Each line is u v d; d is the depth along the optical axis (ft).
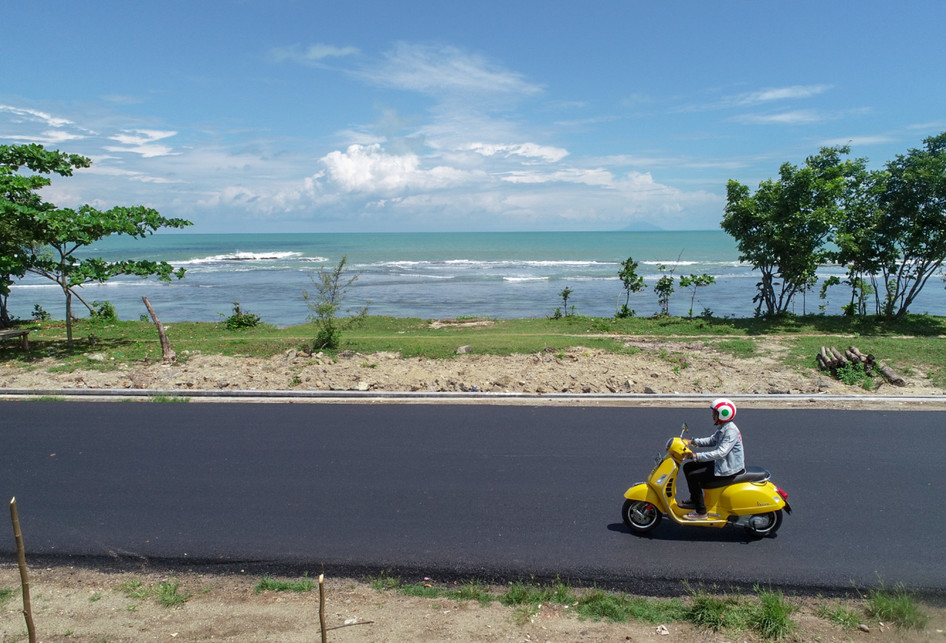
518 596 16.14
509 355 46.39
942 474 24.66
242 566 17.81
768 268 64.85
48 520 20.63
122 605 15.84
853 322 60.13
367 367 43.34
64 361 44.32
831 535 19.67
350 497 22.53
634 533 19.92
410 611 15.60
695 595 16.16
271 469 25.30
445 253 251.60
